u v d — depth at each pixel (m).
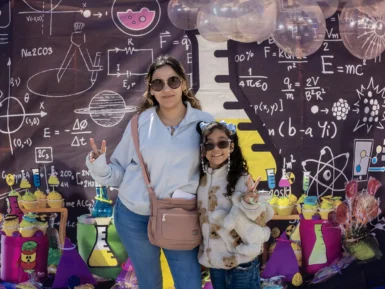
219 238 3.58
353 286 5.15
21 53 5.15
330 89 5.20
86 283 5.12
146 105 3.89
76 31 5.15
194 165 3.69
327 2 4.90
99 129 5.17
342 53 5.20
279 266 5.17
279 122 5.20
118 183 3.84
